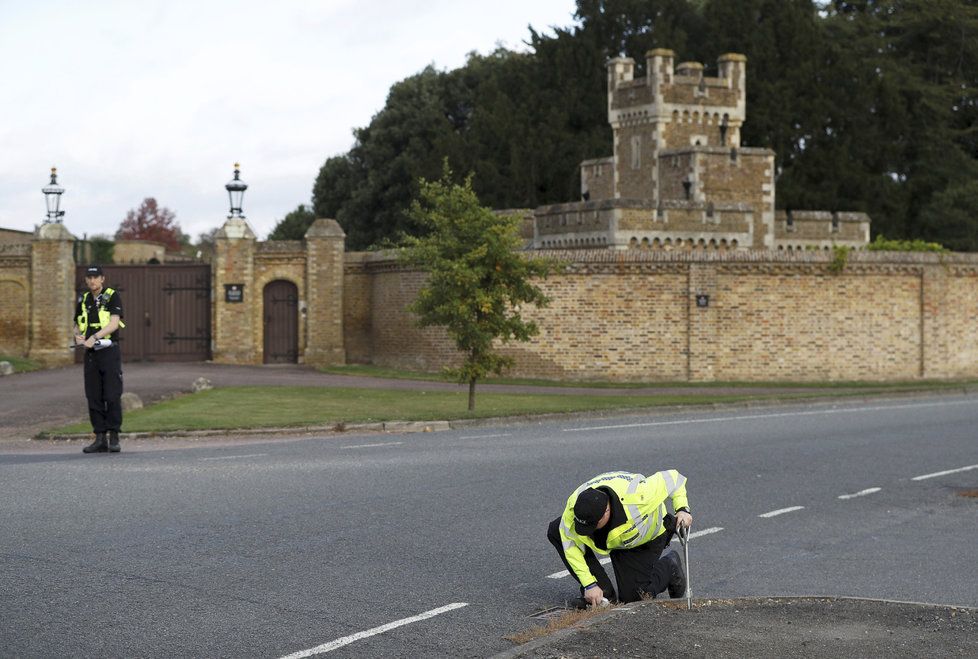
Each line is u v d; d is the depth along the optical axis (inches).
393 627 301.3
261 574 352.5
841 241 1784.0
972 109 2751.0
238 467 557.0
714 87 1875.0
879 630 290.7
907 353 1362.0
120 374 623.2
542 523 439.5
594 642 278.1
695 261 1309.1
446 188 949.2
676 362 1311.5
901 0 2842.0
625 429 785.6
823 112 2420.0
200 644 282.8
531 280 1300.4
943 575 378.3
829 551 414.0
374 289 1507.1
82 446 669.3
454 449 648.4
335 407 913.5
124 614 306.7
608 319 1302.9
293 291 1497.3
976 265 1380.4
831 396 1085.1
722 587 357.7
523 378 1302.9
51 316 1451.8
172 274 1491.1
